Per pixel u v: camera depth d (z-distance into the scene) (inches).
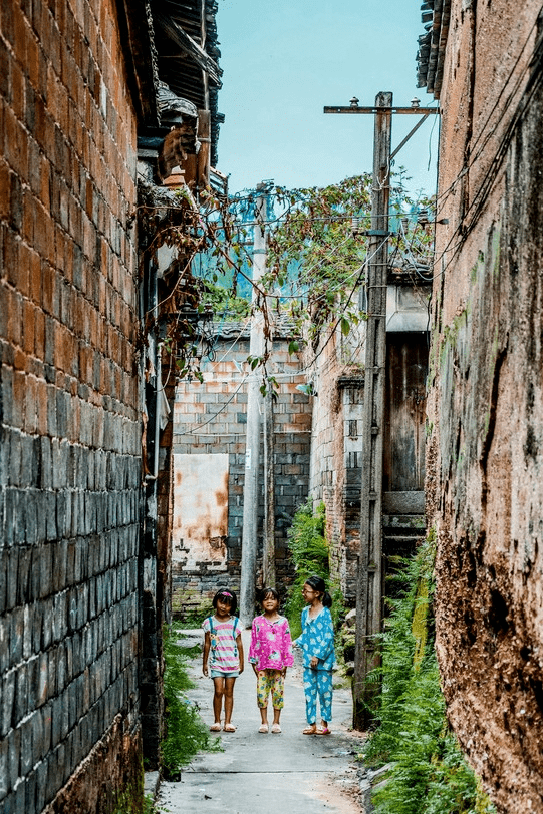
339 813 319.9
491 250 223.3
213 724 456.4
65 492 190.1
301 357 882.1
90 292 220.5
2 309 145.5
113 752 239.9
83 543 207.9
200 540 880.9
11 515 148.8
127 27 262.8
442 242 374.0
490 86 237.1
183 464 885.8
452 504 287.9
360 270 454.9
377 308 445.1
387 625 400.5
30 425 162.1
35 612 164.7
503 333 203.9
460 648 256.2
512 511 188.5
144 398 322.3
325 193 518.0
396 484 509.4
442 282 357.1
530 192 176.6
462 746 242.2
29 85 164.4
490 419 217.0
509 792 181.9
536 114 172.7
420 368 514.3
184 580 879.7
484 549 221.6
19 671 154.0
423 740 277.7
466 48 291.0
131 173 292.4
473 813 208.4
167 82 379.6
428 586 373.1
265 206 483.8
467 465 254.2
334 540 688.4
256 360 389.1
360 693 444.1
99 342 231.9
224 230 344.5
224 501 881.5
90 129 223.0
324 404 749.9
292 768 382.6
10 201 151.1
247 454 811.4
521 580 178.7
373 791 330.3
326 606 454.3
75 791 193.8
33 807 161.9
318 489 791.7
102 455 234.2
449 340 316.8
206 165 410.0
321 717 444.1
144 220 309.4
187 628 839.7
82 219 211.9
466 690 243.0
